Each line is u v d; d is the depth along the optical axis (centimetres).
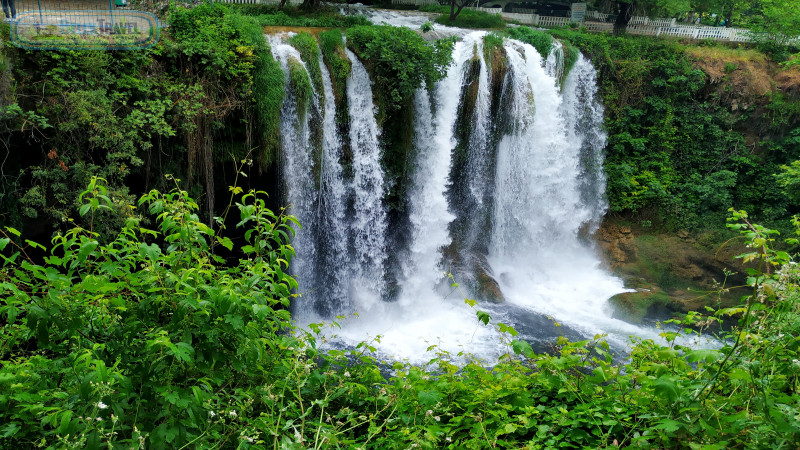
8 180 1210
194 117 1445
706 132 2405
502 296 1853
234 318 404
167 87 1409
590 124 2309
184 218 440
